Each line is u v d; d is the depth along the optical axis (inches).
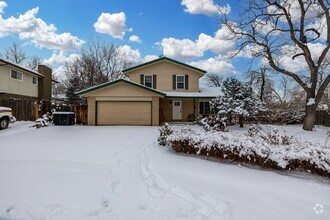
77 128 575.2
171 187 178.4
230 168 227.3
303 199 159.8
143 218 134.5
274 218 134.6
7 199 155.2
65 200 154.7
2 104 679.7
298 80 615.8
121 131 514.3
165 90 836.6
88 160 249.4
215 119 399.5
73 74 1513.3
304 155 205.5
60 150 296.7
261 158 224.1
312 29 594.6
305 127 587.8
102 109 679.7
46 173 204.4
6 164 229.8
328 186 183.3
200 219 133.7
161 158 260.5
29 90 935.0
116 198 159.2
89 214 137.9
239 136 261.1
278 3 589.9
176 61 826.8
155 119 677.3
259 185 184.5
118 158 260.1
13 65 781.3
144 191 171.3
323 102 857.5
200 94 807.7
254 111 618.2
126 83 676.7
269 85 1273.4
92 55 1525.6
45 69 1058.1
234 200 157.5
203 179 197.0
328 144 351.9
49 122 679.1
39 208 144.6
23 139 386.0
